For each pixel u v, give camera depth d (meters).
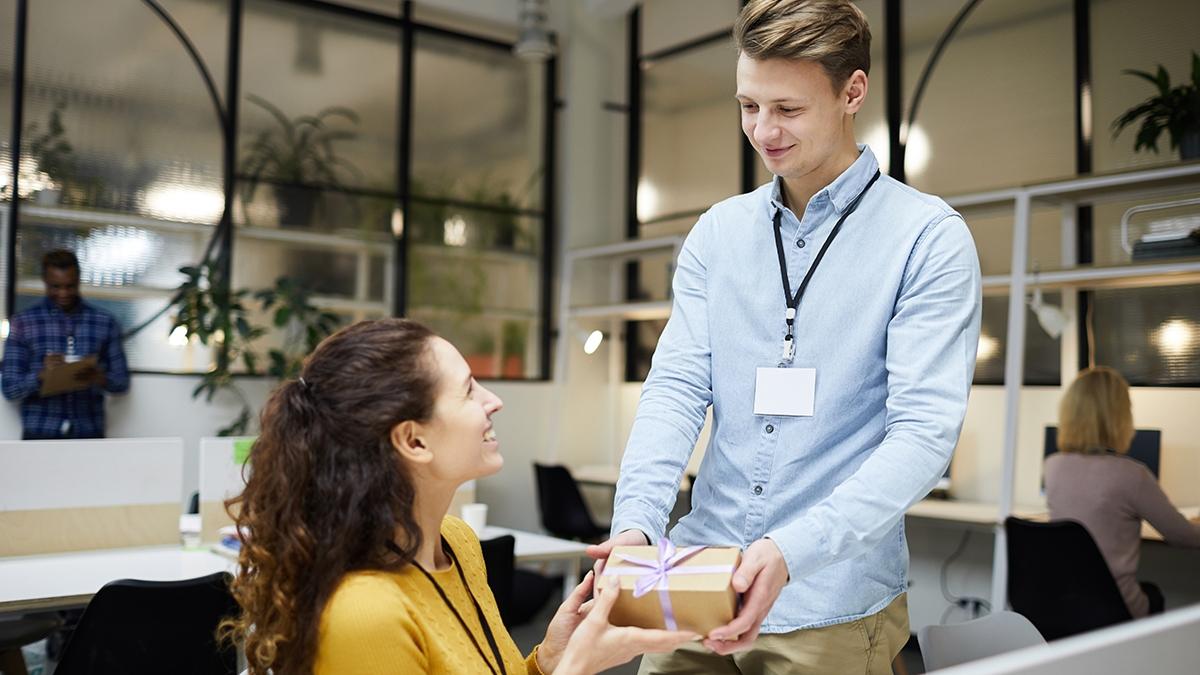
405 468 1.18
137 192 5.62
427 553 1.23
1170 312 4.58
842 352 1.47
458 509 4.07
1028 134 5.07
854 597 1.44
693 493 1.65
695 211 6.73
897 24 5.63
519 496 6.79
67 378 4.92
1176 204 4.47
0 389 5.14
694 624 1.10
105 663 2.33
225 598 2.43
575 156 7.05
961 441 5.24
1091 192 4.43
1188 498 4.48
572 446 6.92
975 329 1.42
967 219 5.27
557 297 7.08
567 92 7.07
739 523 1.52
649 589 1.11
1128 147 4.72
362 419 1.15
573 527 6.01
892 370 1.40
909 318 1.41
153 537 3.39
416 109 6.60
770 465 1.49
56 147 5.41
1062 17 4.98
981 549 5.03
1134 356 4.70
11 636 3.21
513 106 7.00
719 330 1.59
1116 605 3.57
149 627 2.36
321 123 6.23
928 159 5.48
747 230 1.60
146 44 5.68
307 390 1.17
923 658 1.77
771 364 1.52
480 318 6.77
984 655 1.85
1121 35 4.76
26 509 3.18
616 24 7.26
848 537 1.22
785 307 1.52
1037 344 5.02
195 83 5.82
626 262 7.12
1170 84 4.58
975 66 5.30
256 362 5.91
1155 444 4.44
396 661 1.08
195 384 5.70
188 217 5.76
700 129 6.73
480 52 6.88
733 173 6.50
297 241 6.11
